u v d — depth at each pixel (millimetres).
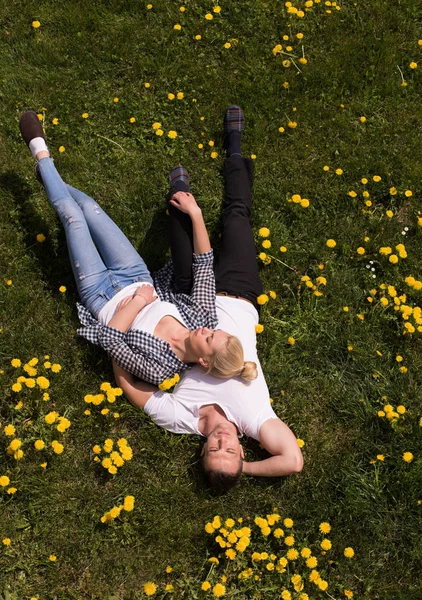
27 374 3445
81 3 4371
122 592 3191
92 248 3504
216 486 3258
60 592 3133
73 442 3412
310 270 3936
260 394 3336
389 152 4215
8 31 4266
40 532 3199
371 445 3523
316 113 4281
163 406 3367
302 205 3895
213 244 3936
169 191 3760
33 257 3750
